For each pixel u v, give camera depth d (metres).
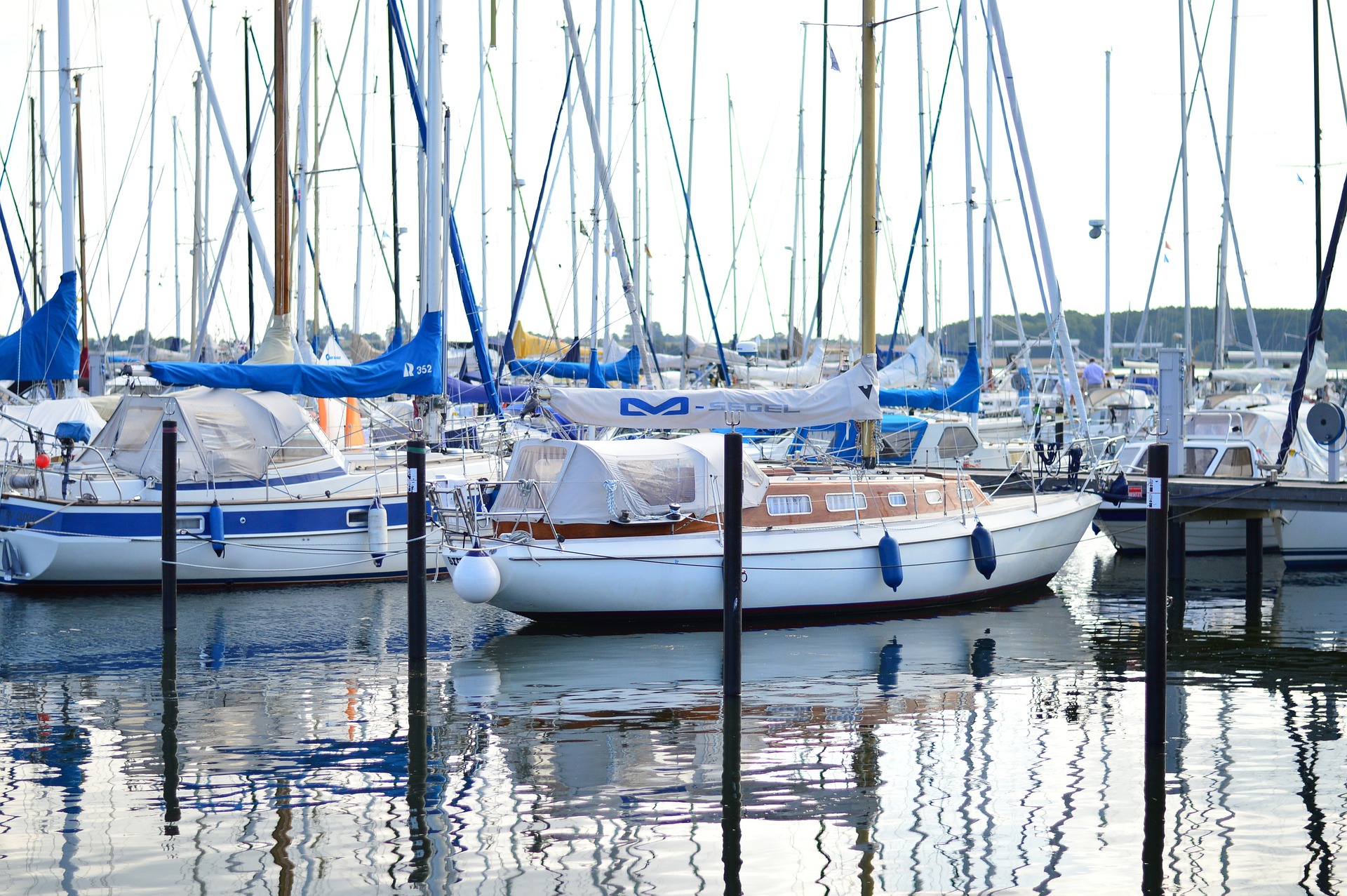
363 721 11.32
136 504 17.81
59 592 17.95
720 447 15.76
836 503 16.36
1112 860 8.14
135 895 7.57
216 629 15.43
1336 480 19.73
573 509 15.15
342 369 18.00
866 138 17.38
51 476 18.48
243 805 9.11
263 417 18.67
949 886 7.75
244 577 18.27
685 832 8.63
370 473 19.44
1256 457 21.44
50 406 19.64
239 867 8.00
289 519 18.31
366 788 9.49
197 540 17.84
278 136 20.80
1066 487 20.83
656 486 15.32
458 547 15.30
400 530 18.97
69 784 9.56
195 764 10.05
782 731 11.05
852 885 7.77
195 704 11.91
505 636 14.97
